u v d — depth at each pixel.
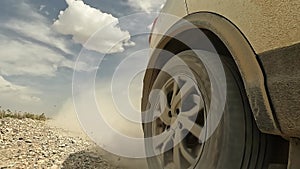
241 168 1.93
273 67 1.70
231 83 2.05
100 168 3.87
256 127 1.96
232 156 1.94
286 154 1.96
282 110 1.65
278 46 1.67
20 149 4.64
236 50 1.89
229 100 2.01
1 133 5.61
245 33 1.87
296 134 1.63
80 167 3.91
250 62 1.81
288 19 1.62
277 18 1.68
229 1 2.01
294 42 1.59
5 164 3.86
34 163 3.98
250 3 1.84
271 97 1.70
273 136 1.97
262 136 1.95
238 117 1.97
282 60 1.65
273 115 1.70
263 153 1.95
